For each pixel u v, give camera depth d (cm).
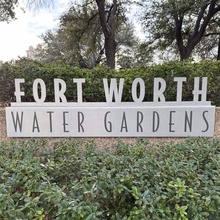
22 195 150
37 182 159
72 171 187
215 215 145
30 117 301
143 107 298
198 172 173
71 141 248
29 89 383
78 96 310
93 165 178
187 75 374
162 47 1354
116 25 1381
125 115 299
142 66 409
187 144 224
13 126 304
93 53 1501
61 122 301
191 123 298
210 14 1106
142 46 1383
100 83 377
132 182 152
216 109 340
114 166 176
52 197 142
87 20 1370
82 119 300
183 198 141
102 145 293
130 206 151
